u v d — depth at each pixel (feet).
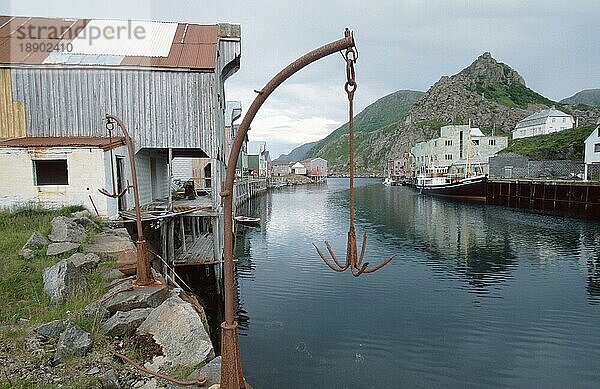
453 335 42.47
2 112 58.08
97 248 39.24
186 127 60.54
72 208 50.85
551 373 35.17
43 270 32.32
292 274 66.39
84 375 20.29
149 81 59.82
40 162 54.24
